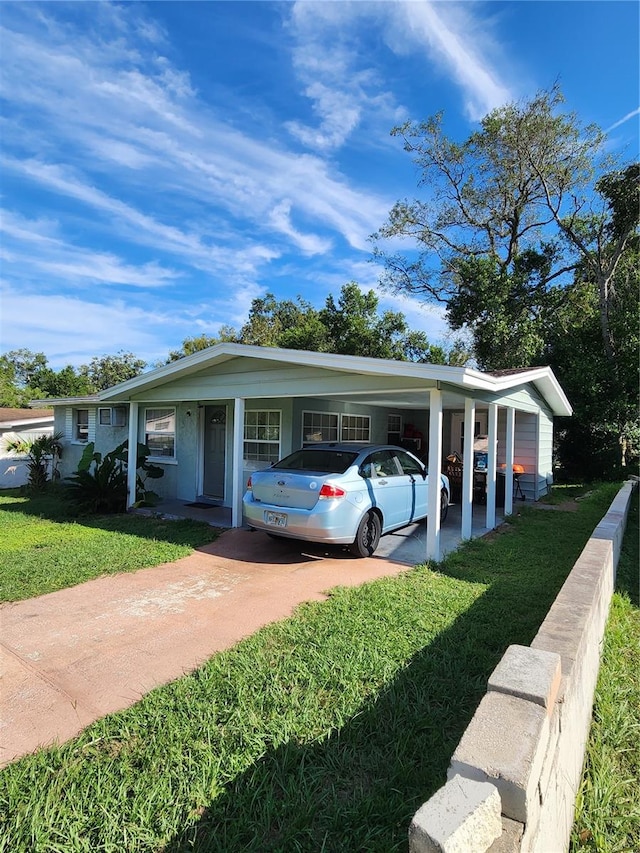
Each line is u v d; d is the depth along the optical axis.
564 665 2.10
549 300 20.22
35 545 7.01
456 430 14.03
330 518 5.88
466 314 21.14
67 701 3.03
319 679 3.13
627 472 16.30
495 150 20.86
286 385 7.30
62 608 4.59
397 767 2.33
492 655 3.48
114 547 6.77
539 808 1.42
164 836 1.98
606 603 3.98
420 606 4.45
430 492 6.07
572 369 16.86
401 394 6.98
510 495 9.31
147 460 12.23
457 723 2.71
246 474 10.15
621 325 16.53
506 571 5.64
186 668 3.43
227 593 4.97
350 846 1.92
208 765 2.36
